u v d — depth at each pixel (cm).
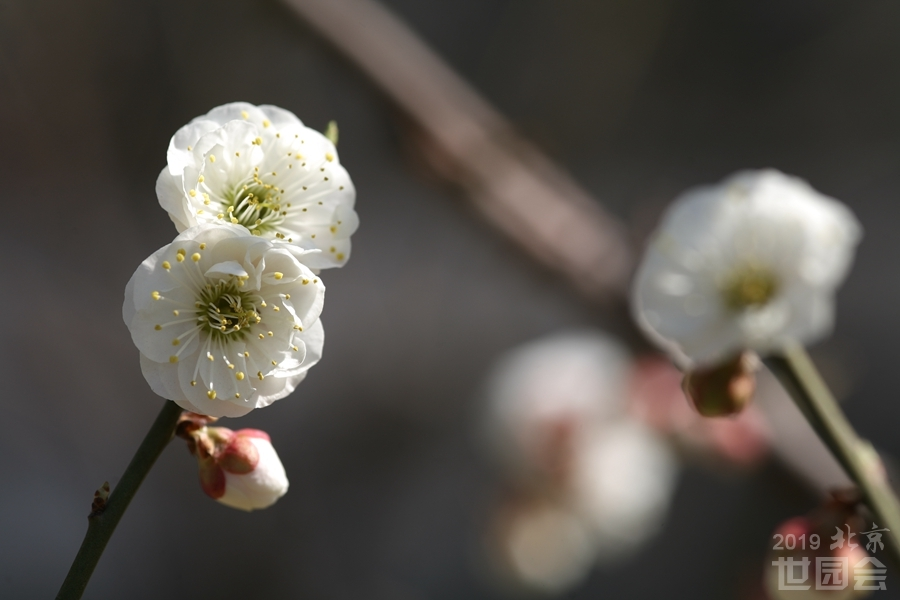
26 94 70
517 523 63
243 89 74
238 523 79
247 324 40
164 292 40
